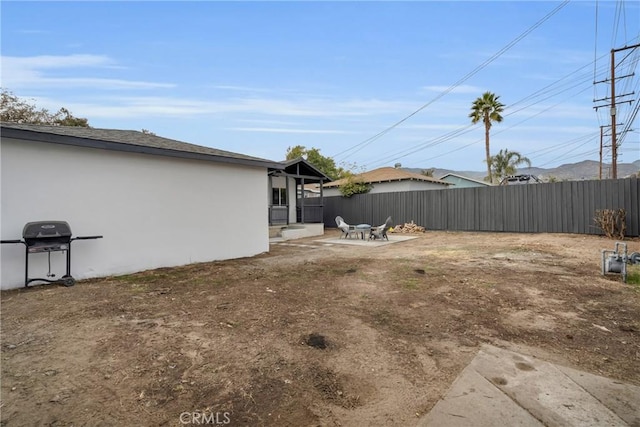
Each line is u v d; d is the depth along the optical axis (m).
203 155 7.53
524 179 20.55
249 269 6.70
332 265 7.06
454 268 6.48
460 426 1.91
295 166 15.80
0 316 3.67
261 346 2.99
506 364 2.70
